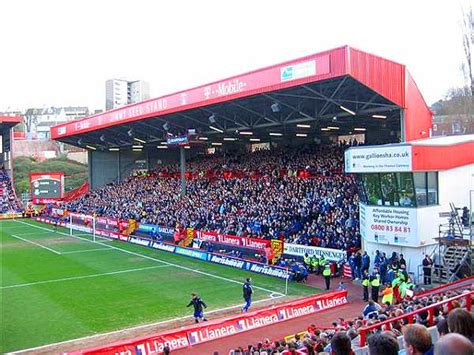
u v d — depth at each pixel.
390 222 29.67
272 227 41.75
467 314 4.36
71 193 92.12
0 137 93.56
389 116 43.22
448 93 79.31
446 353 3.07
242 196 52.59
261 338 21.00
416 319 11.70
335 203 41.84
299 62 33.84
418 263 28.53
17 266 38.91
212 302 27.53
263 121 49.75
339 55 30.97
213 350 19.59
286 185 50.53
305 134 61.09
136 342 18.42
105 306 26.80
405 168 27.91
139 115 54.12
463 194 30.59
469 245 25.66
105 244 51.41
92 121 65.25
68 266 38.75
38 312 25.80
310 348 11.51
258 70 37.53
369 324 12.63
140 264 39.56
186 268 37.75
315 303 24.95
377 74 32.44
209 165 68.69
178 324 23.52
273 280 33.12
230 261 38.62
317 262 34.56
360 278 31.03
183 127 57.62
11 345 20.92
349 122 48.81
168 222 52.81
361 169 30.61
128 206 65.69
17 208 84.62
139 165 85.50
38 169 120.81
